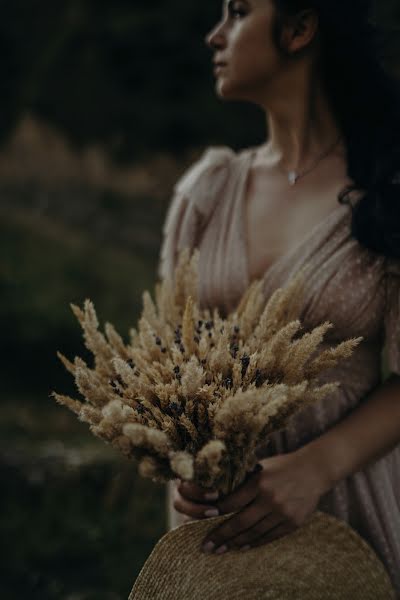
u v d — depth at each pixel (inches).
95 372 41.4
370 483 45.6
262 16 44.0
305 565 41.7
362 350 45.7
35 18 177.2
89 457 105.3
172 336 41.8
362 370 45.8
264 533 40.9
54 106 171.6
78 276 147.6
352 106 46.1
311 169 47.3
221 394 38.0
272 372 39.0
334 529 41.2
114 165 170.2
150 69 169.5
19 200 166.2
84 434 115.3
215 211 49.5
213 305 48.1
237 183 49.5
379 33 46.6
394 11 135.3
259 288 43.4
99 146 170.7
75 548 96.1
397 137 45.1
